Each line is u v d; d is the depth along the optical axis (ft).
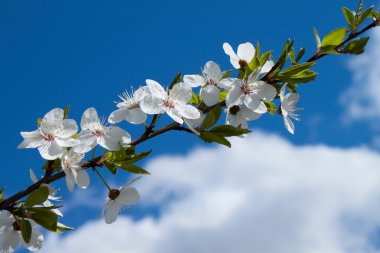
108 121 1.42
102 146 1.39
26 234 1.33
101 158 1.40
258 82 1.44
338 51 1.45
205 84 1.47
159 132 1.40
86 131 1.41
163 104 1.42
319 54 1.45
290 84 1.49
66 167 1.38
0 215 1.40
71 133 1.40
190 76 1.48
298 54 1.44
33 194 1.32
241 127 1.47
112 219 1.45
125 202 1.45
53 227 1.34
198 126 1.43
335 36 1.44
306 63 1.41
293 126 1.49
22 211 1.33
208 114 1.39
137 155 1.40
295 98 1.48
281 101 1.46
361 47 1.44
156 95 1.42
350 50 1.44
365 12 1.45
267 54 1.48
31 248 1.41
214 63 1.49
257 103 1.43
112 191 1.45
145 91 1.45
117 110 1.44
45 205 1.43
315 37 1.45
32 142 1.38
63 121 1.40
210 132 1.40
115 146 1.40
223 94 1.47
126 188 1.46
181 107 1.42
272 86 1.44
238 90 1.44
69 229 1.44
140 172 1.40
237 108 1.47
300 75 1.42
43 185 1.32
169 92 1.43
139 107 1.43
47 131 1.39
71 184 1.38
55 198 1.44
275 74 1.43
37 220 1.33
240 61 1.52
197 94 1.50
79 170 1.40
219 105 1.42
